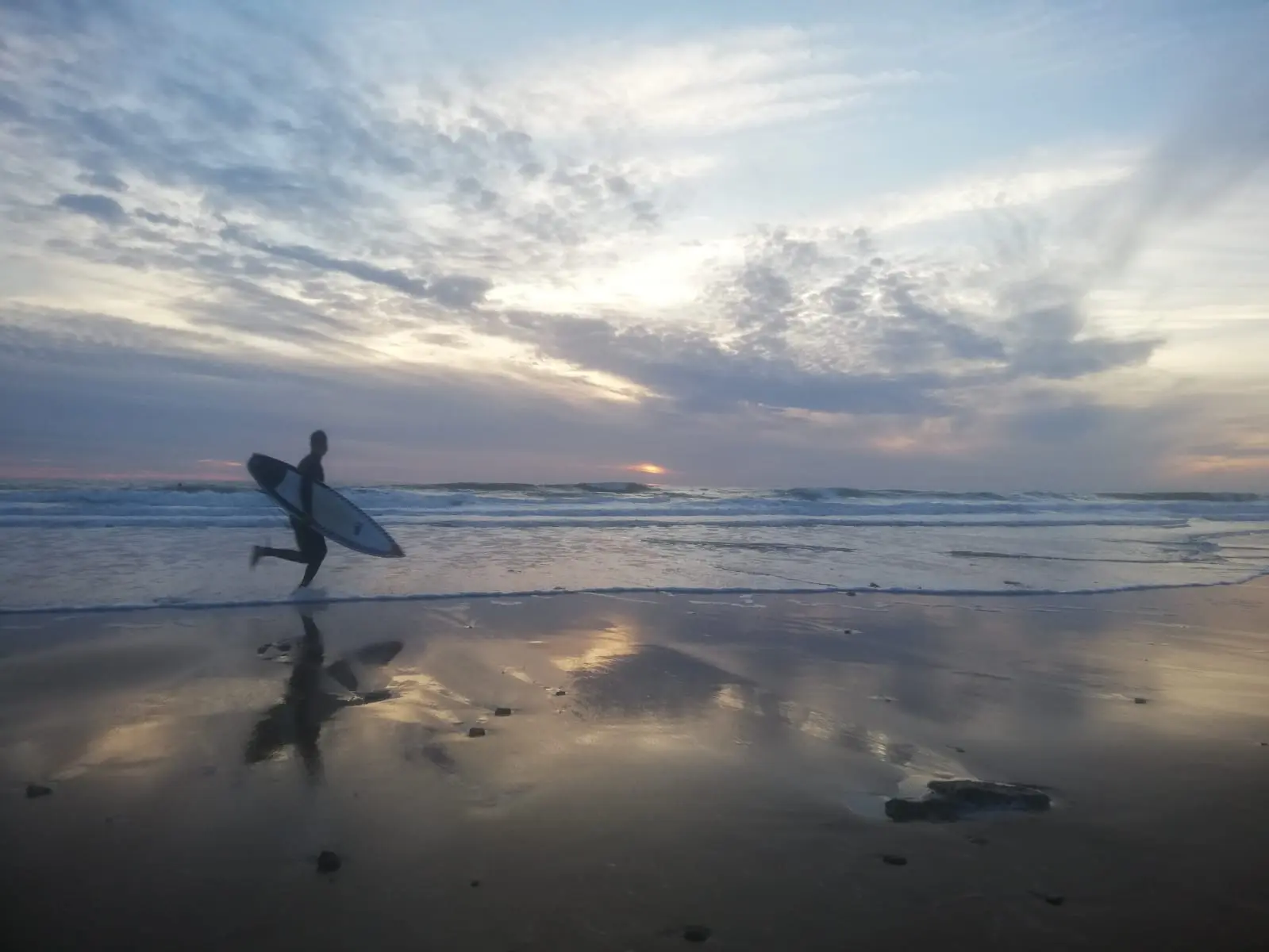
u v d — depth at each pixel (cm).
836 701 548
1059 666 655
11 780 386
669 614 825
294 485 913
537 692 550
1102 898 297
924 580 1092
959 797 384
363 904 283
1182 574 1224
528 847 329
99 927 265
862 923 277
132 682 543
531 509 2139
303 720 479
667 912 281
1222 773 430
